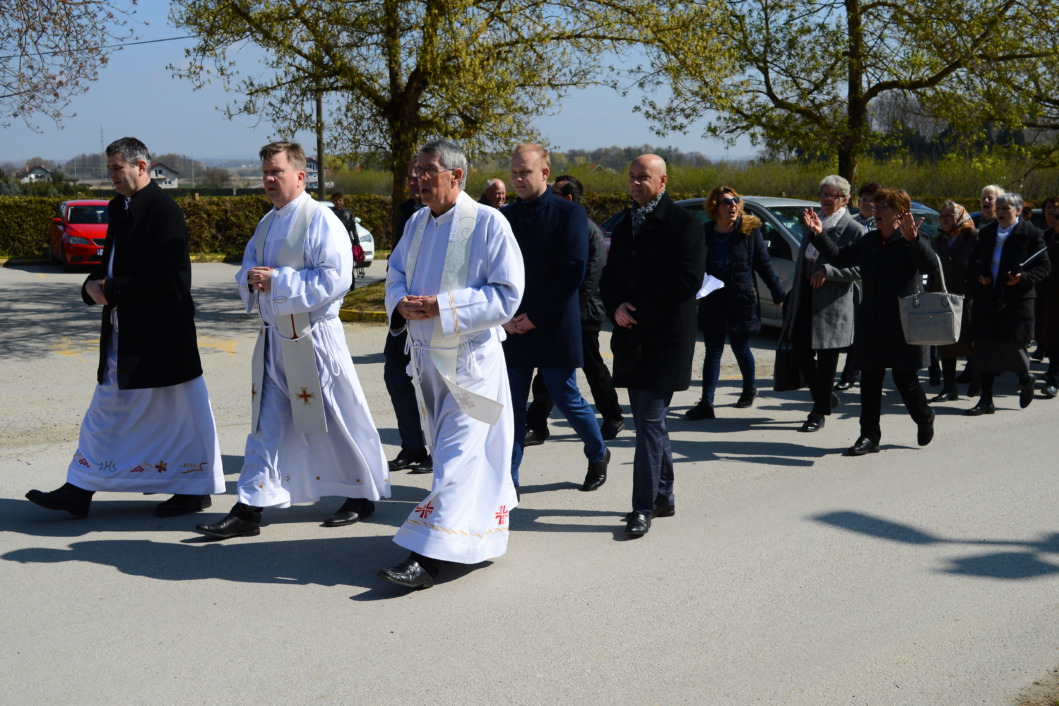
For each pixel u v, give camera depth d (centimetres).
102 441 526
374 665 362
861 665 362
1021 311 782
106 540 496
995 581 445
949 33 1511
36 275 2134
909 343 634
